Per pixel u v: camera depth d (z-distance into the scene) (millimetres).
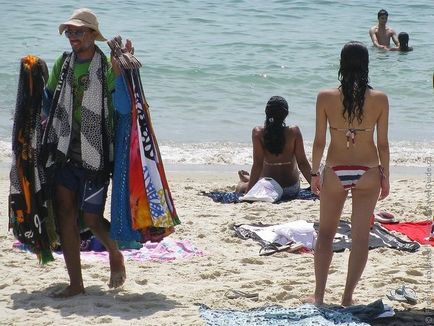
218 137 38969
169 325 16219
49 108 17844
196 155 35594
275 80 50625
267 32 65500
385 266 20438
